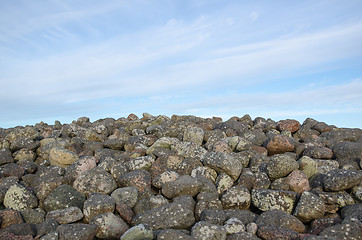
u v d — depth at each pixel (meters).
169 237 2.03
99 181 2.77
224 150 3.49
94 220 2.27
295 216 2.39
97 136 4.29
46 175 3.02
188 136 4.02
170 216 2.31
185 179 2.70
